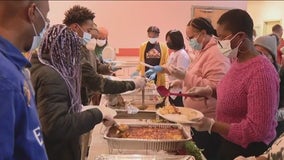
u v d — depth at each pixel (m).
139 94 2.67
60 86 1.21
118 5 6.10
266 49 2.01
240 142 1.44
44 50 1.23
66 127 1.21
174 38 3.30
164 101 2.52
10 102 0.67
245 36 1.48
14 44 0.80
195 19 2.23
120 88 2.06
